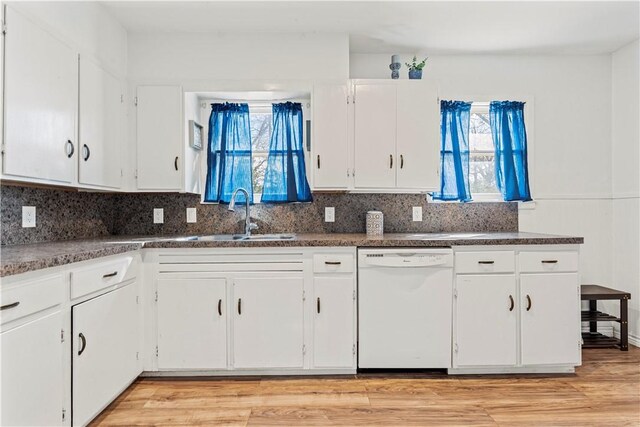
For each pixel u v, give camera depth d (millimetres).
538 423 2020
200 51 2963
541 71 3404
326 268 2557
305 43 2984
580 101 3420
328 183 2967
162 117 2914
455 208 3371
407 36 3041
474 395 2328
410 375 2613
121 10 2633
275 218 3285
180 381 2521
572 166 3418
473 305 2576
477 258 2576
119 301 2221
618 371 2678
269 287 2541
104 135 2555
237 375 2598
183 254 2523
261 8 2617
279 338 2547
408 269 2570
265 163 3365
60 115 2088
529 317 2584
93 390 1933
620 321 3070
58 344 1677
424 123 3002
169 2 2537
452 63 3391
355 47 3250
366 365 2584
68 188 2396
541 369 2652
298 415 2104
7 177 1713
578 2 2564
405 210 3350
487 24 2854
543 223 3400
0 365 1357
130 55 2943
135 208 3223
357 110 2980
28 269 1469
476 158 3463
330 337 2564
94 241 2479
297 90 2971
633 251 3227
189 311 2521
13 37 1743
